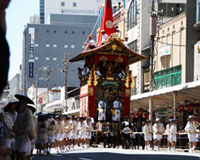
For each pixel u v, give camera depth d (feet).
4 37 11.15
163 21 201.36
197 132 94.32
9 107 43.11
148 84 200.03
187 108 128.16
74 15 633.61
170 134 98.27
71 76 574.56
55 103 286.25
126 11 228.22
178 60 171.53
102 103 126.00
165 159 68.18
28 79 575.79
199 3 162.30
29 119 38.73
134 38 214.90
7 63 11.14
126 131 115.44
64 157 75.20
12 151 43.91
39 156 79.36
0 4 11.09
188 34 165.78
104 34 134.41
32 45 580.30
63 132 97.60
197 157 73.26
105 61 128.88
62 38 588.50
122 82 130.52
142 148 116.26
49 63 583.17
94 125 125.39
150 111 122.31
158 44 191.11
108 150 103.45
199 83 93.76
